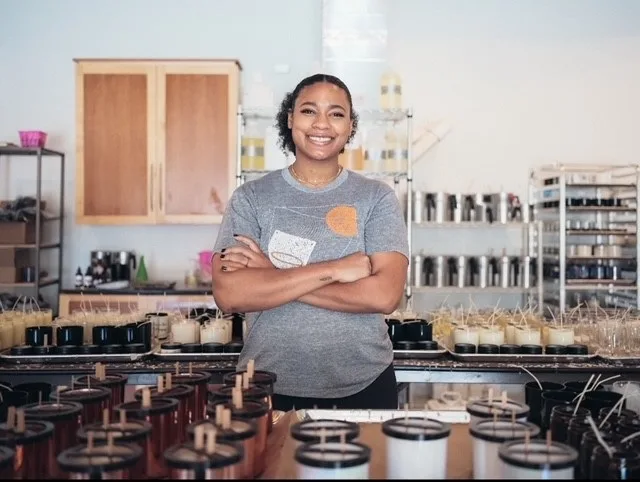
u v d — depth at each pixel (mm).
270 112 4184
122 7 4875
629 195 4750
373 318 1853
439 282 4465
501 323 2996
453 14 4902
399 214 1914
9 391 1542
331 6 4520
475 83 4918
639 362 2488
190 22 4875
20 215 4426
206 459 950
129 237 4918
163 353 2477
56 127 4887
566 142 4938
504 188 4938
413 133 4754
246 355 1850
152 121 4539
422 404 3766
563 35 4922
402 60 4910
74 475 938
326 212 1849
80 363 2385
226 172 4535
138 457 988
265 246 1854
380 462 1155
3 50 4871
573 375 2414
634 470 1028
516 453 1006
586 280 4426
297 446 1116
